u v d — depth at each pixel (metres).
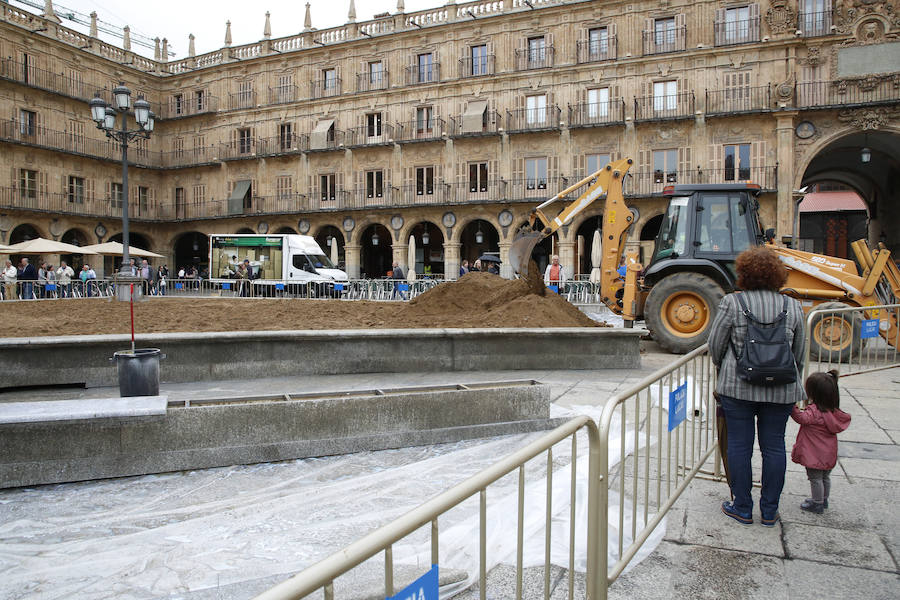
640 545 3.19
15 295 21.45
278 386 7.64
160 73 42.09
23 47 34.31
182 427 4.89
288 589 1.22
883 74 26.31
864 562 3.22
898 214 29.70
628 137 30.75
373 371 8.68
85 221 37.44
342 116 37.03
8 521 3.93
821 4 27.25
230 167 40.19
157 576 3.09
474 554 3.22
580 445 5.31
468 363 8.84
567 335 8.95
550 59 32.03
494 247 38.00
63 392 7.44
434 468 4.82
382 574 2.72
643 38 30.22
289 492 4.39
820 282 10.29
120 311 12.62
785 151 27.70
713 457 5.00
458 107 34.12
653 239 33.38
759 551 3.35
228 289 28.41
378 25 36.34
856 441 5.36
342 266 37.09
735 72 28.62
